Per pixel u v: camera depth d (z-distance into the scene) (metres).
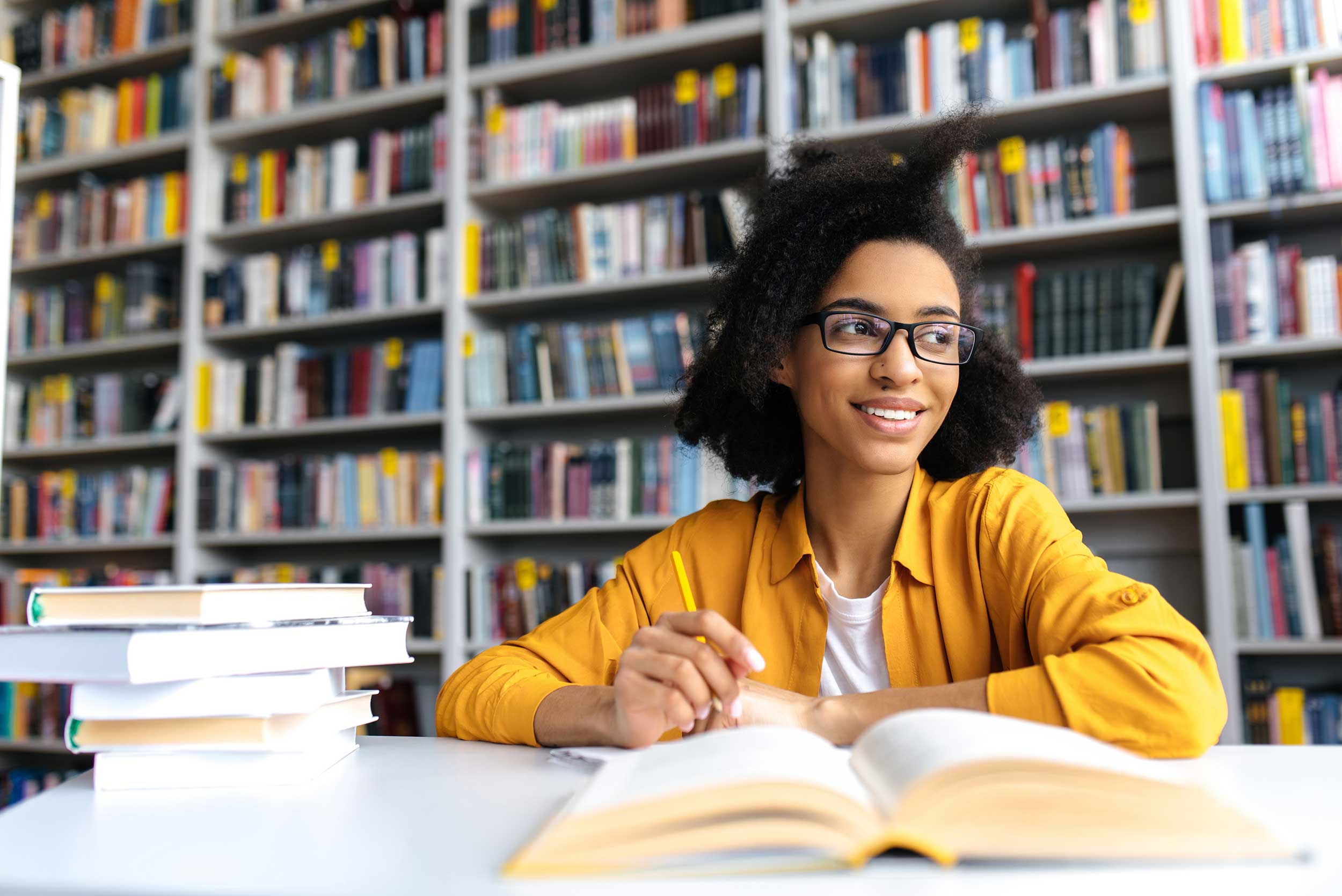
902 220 1.09
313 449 3.62
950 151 1.12
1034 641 0.90
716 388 1.30
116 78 3.89
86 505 3.53
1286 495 2.32
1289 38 2.41
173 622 0.65
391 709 3.04
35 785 3.34
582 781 0.67
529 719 0.84
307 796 0.62
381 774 0.70
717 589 1.15
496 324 3.29
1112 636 0.77
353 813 0.57
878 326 1.02
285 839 0.51
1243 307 2.40
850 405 1.03
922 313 1.03
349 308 3.28
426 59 3.27
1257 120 2.42
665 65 3.08
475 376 3.07
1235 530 2.50
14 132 1.07
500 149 3.14
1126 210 2.52
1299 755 0.74
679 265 2.90
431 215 3.31
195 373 3.41
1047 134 2.79
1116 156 2.54
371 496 3.14
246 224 3.45
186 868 0.46
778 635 1.09
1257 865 0.43
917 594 1.04
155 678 0.62
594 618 1.08
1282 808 0.56
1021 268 2.58
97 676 0.62
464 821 0.55
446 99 3.25
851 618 1.07
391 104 3.28
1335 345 2.31
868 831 0.43
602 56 3.04
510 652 1.02
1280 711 2.32
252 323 3.39
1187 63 2.47
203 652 0.64
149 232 3.60
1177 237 2.61
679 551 1.19
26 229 3.80
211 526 3.32
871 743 0.54
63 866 0.46
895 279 1.04
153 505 3.43
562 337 3.00
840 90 2.76
